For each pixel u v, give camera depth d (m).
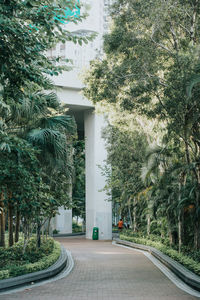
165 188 20.23
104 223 38.22
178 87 13.30
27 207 13.76
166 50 14.91
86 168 39.47
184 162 18.86
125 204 31.39
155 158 18.44
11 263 13.90
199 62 12.91
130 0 14.66
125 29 15.05
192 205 17.02
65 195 18.81
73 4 8.48
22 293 10.66
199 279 11.51
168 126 14.37
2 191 12.93
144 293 10.75
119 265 17.50
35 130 14.60
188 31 15.09
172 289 11.45
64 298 9.96
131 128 23.22
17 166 12.34
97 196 38.38
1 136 11.71
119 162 26.25
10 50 8.42
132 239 29.47
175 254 17.12
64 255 18.69
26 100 13.25
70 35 8.97
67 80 35.09
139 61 14.28
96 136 38.56
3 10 7.93
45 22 8.30
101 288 11.57
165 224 22.19
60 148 14.55
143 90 14.20
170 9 14.47
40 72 9.13
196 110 13.67
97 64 15.74
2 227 17.27
